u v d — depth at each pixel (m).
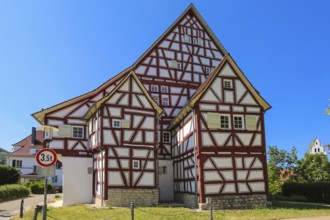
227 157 20.67
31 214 16.61
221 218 15.42
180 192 24.17
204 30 31.25
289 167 33.75
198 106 21.00
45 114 24.78
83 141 25.14
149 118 23.45
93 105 22.36
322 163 33.00
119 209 18.95
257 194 20.66
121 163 21.83
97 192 22.80
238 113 21.66
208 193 19.80
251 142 21.38
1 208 20.67
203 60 30.36
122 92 22.94
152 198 22.14
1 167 37.53
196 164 20.66
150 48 28.52
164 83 28.42
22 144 53.25
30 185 38.44
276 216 16.03
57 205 23.19
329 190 24.50
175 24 29.97
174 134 26.44
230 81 22.08
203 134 20.62
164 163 26.44
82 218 15.46
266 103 22.12
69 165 24.30
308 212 17.55
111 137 21.95
